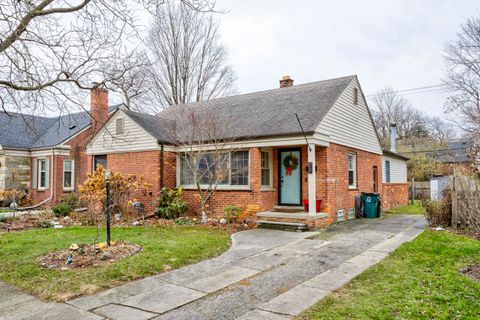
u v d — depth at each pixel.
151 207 13.29
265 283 5.56
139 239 8.74
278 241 8.89
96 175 12.97
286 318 4.16
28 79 6.63
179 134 13.88
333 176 12.09
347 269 6.21
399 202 20.72
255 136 11.46
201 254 7.43
